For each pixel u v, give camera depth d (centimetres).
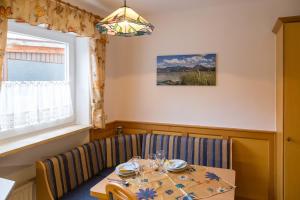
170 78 307
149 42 315
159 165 205
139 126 325
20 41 216
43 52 241
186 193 156
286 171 224
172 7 285
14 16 176
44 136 226
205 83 292
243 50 276
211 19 286
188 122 303
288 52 218
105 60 303
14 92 207
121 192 128
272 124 270
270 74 267
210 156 271
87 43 279
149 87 319
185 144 281
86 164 250
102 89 283
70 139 261
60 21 218
